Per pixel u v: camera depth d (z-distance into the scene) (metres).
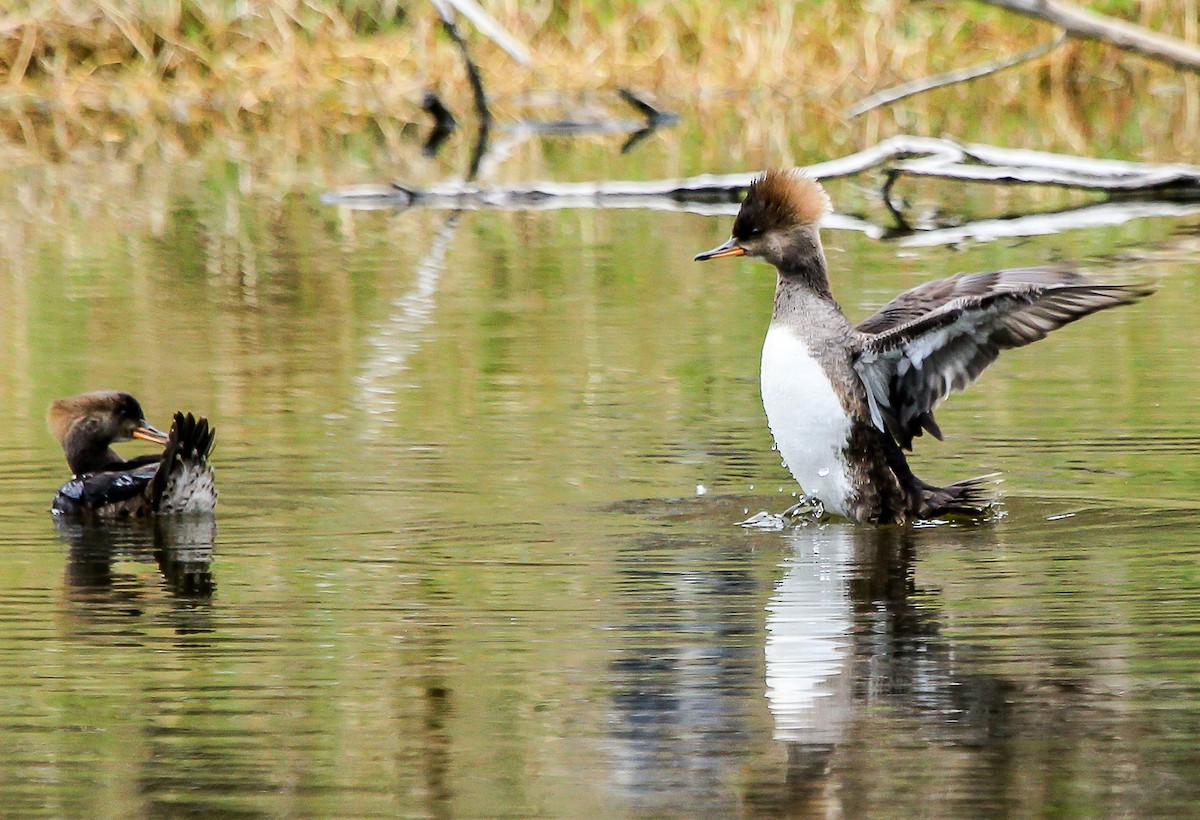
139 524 11.84
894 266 21.45
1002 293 10.99
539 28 36.62
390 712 8.30
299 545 11.27
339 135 34.72
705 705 8.33
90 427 13.12
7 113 36.00
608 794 7.45
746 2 36.81
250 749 7.92
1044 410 14.70
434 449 13.77
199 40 36.72
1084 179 25.88
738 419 14.67
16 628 9.58
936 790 7.43
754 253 12.26
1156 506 11.95
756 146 32.03
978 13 36.69
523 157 31.69
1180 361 16.38
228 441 14.12
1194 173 25.88
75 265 22.75
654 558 10.88
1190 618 9.48
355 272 22.11
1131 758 7.70
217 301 20.38
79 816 7.28
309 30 36.78
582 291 20.72
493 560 10.86
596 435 14.17
